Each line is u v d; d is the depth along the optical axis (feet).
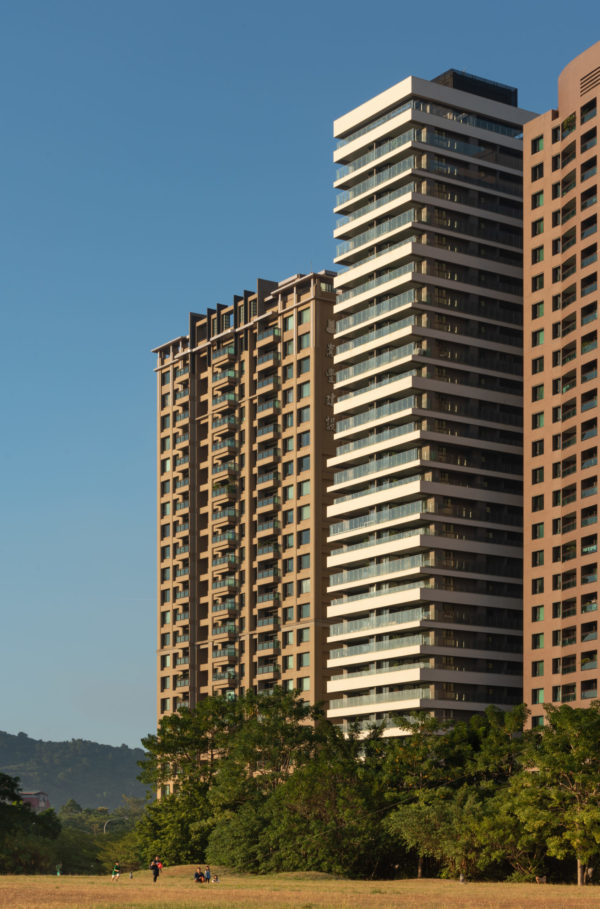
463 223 497.46
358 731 427.33
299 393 560.61
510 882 334.03
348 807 366.22
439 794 361.92
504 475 483.51
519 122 518.37
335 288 528.22
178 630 618.85
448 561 465.88
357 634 486.38
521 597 474.90
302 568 545.44
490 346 492.54
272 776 412.16
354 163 522.88
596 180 428.56
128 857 530.27
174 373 648.79
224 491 594.65
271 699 446.60
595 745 323.78
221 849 388.98
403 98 498.69
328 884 326.44
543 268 446.60
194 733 446.60
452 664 459.32
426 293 486.38
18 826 492.13
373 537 492.95
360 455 500.74
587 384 420.77
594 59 434.71
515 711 380.58
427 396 478.59
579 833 309.83
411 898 255.29
